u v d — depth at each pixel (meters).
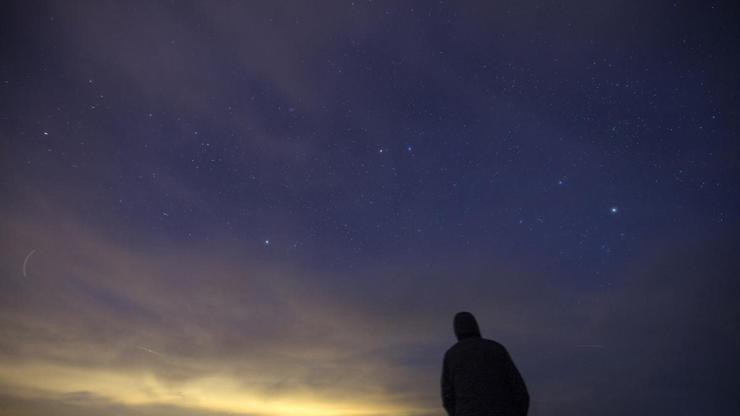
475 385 2.37
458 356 2.52
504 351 2.53
